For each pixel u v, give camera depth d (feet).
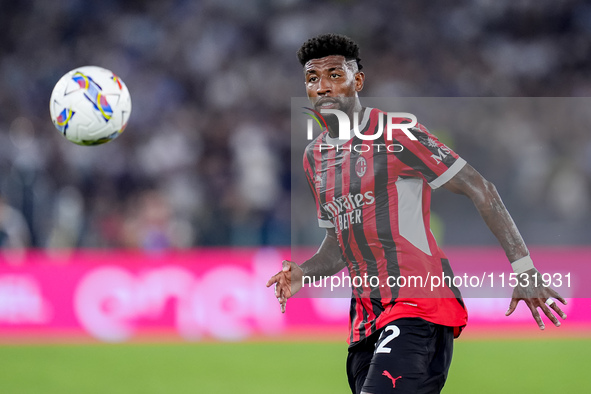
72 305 112.37
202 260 113.91
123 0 204.54
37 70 194.29
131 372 92.43
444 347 43.42
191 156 170.81
